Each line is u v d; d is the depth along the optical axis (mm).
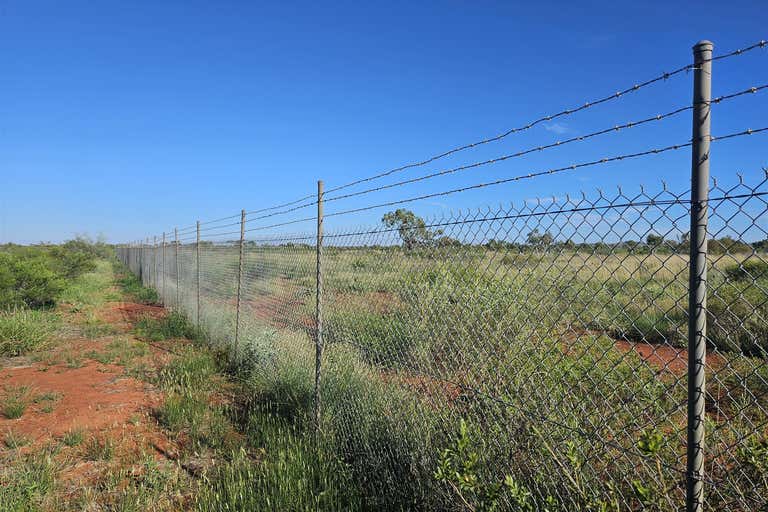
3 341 8750
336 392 4496
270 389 5805
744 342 3996
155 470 4129
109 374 7508
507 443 2605
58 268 22234
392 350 3703
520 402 2590
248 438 4844
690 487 1660
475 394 2828
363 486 3760
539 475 2463
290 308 5801
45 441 4969
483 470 2703
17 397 6293
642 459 2137
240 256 7512
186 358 7691
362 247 4039
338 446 4227
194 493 3863
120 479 4098
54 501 3736
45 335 9617
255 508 3377
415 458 3320
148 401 6172
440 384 3203
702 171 1620
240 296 7738
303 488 3543
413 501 3299
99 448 4578
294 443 4273
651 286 1880
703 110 1627
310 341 5266
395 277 3604
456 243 2895
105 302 17031
